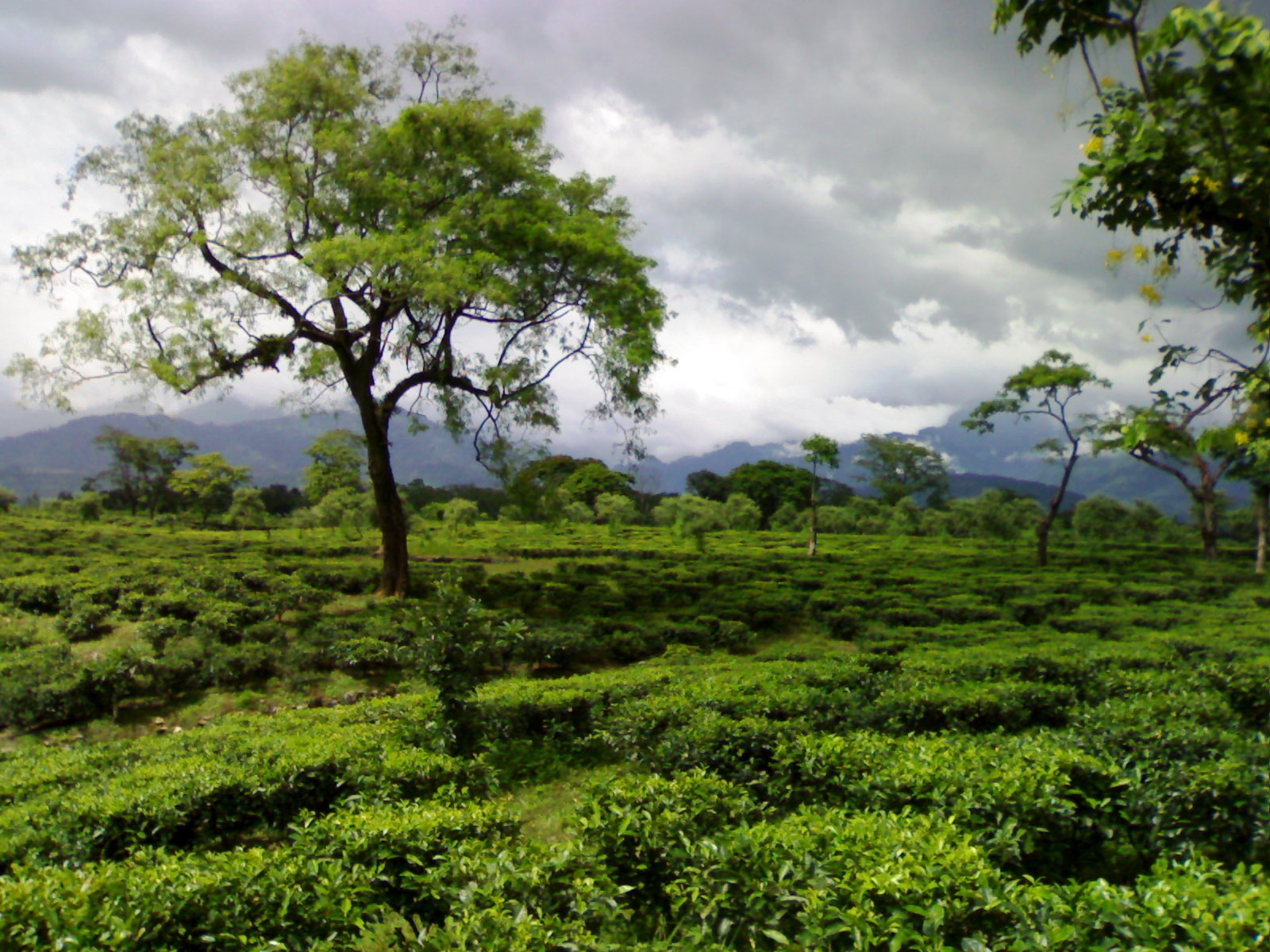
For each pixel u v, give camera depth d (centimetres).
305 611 1596
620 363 1770
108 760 755
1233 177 298
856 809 602
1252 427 317
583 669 1419
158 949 376
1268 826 538
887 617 1819
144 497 5391
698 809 520
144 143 1579
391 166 1662
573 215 1830
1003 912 371
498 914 380
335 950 405
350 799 611
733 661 1229
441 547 3125
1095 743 655
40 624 1524
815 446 3306
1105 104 321
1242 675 1029
